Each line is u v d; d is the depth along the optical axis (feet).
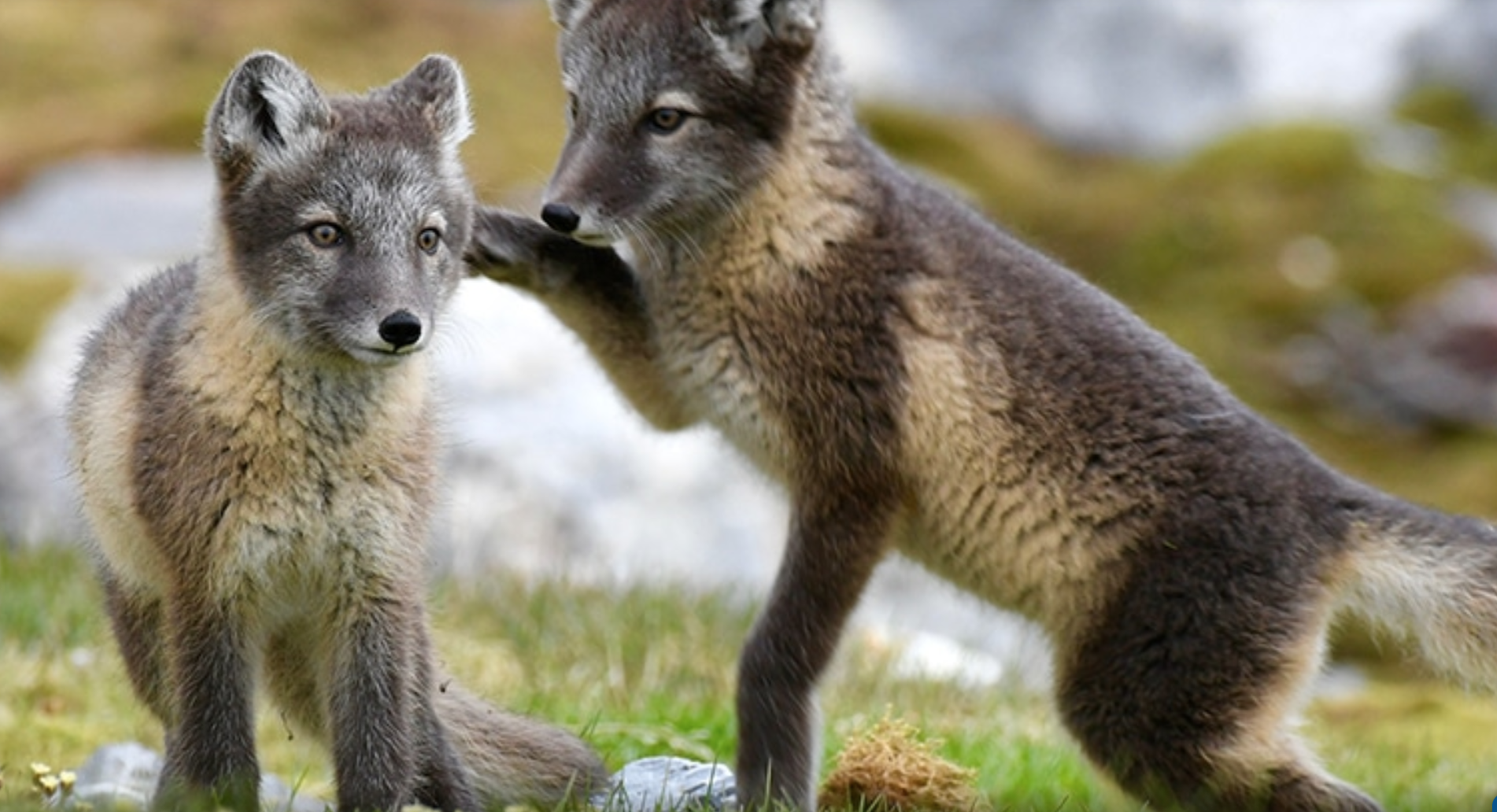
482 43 145.79
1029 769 44.70
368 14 147.95
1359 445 104.06
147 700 36.88
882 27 144.46
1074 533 40.11
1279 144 128.47
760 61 40.91
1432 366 107.55
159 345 34.73
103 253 102.53
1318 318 111.86
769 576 71.67
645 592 59.98
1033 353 40.57
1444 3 140.26
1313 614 39.34
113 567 36.47
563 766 38.93
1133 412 40.16
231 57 140.56
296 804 37.47
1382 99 140.15
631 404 43.88
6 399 75.82
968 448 40.52
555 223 40.45
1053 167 138.31
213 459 33.50
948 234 41.70
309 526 33.96
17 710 46.52
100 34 142.61
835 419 40.78
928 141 133.18
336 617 34.73
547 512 68.95
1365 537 39.99
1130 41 142.61
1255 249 118.73
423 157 35.63
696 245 41.24
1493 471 100.32
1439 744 54.65
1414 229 119.14
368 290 33.86
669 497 71.46
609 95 41.16
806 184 41.06
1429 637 39.93
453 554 66.08
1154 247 120.06
